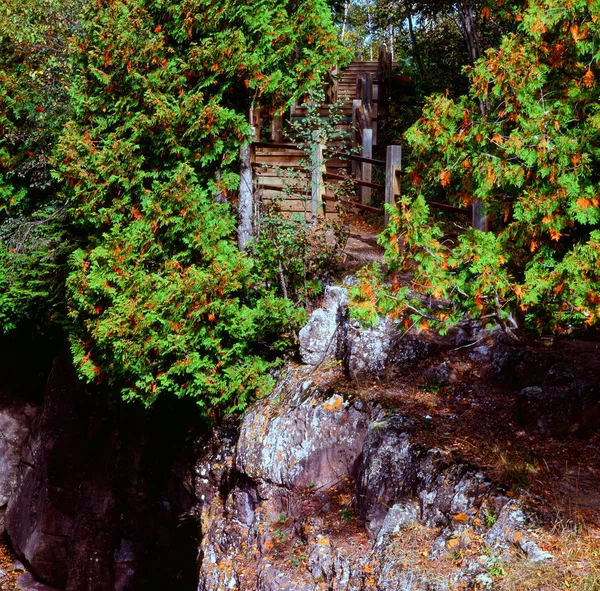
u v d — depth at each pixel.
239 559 8.95
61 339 15.73
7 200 14.45
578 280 6.47
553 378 7.78
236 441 10.34
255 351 10.79
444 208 10.48
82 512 13.33
